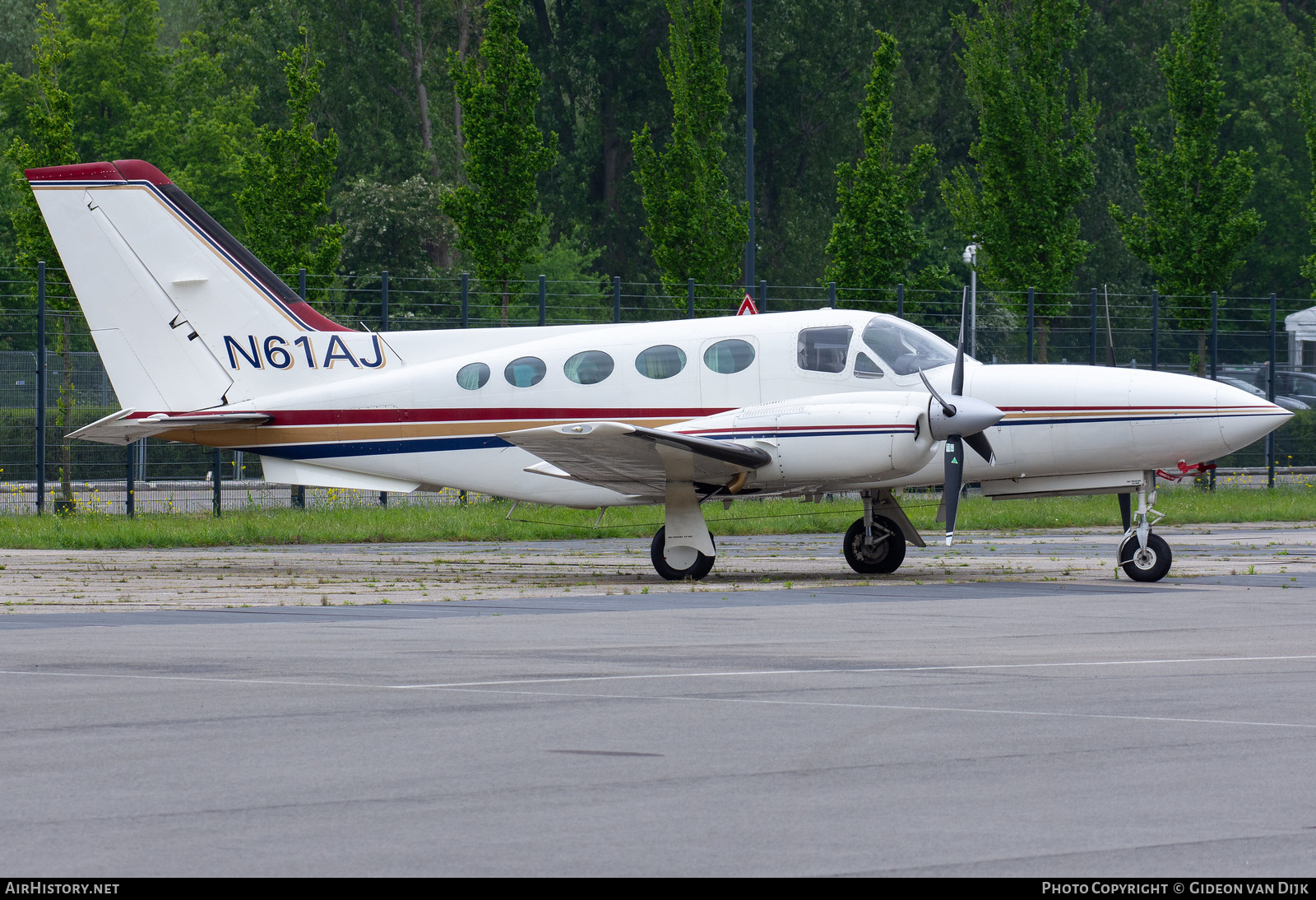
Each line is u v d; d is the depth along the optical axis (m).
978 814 18.58
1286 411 52.31
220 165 197.00
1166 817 18.42
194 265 61.47
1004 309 112.69
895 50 101.50
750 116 121.94
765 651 33.53
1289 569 57.19
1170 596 46.88
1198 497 93.62
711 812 18.72
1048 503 90.88
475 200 96.50
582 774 20.81
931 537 76.81
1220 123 111.19
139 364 61.97
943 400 52.31
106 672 30.28
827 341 54.66
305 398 60.56
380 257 168.38
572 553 68.69
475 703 26.55
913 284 107.12
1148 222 114.25
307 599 47.16
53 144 91.81
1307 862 16.50
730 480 53.88
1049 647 34.09
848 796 19.50
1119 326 111.00
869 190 101.75
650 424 56.00
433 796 19.53
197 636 36.75
